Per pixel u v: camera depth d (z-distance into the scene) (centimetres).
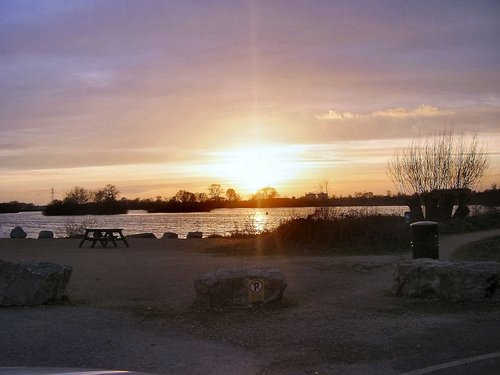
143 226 4484
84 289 1231
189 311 998
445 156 3144
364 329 870
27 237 3403
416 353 746
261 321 924
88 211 7512
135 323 911
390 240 2030
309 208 2609
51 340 804
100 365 698
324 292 1184
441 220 2861
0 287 1023
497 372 660
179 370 681
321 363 710
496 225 2906
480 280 1048
